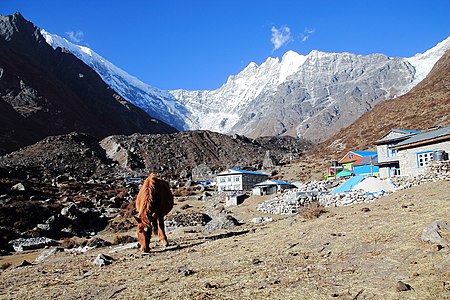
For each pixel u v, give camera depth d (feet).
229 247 46.44
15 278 45.37
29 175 275.80
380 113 365.40
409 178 96.68
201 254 44.34
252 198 174.60
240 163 402.11
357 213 53.98
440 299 21.54
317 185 164.96
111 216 170.60
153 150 448.24
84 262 52.90
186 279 32.42
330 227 45.96
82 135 456.45
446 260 26.25
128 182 288.71
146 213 52.44
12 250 113.60
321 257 33.60
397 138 136.56
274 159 335.06
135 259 47.80
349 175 194.39
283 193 166.20
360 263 30.04
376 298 22.97
